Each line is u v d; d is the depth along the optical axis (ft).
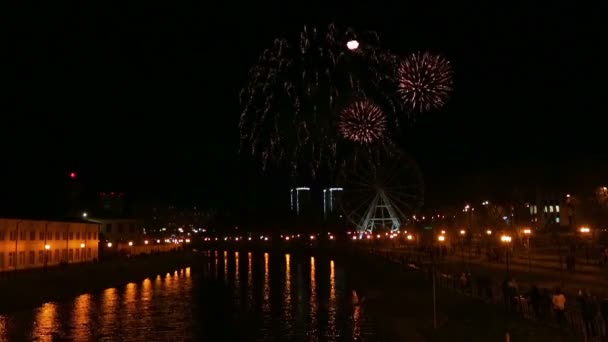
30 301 199.72
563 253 253.65
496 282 164.86
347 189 376.48
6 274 212.02
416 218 427.33
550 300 108.27
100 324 172.04
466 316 118.21
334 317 179.63
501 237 302.86
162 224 620.08
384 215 372.79
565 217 350.84
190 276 349.20
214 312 197.06
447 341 107.24
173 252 441.68
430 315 140.36
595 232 278.26
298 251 649.20
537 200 362.33
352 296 230.07
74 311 194.90
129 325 171.01
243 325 170.50
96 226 326.65
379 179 371.56
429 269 210.18
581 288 145.89
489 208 379.76
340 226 655.35
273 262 492.13
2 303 182.39
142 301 225.56
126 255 366.02
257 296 243.60
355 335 147.54
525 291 141.08
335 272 363.35
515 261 239.09
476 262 253.03
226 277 339.57
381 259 299.58
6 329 161.48
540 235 334.03
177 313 194.90
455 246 342.64
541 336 89.20
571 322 96.63
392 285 215.31
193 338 151.74
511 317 104.94
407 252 360.07
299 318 181.06
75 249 295.48
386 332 138.82
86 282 252.01
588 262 207.00
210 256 604.90
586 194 307.37
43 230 260.83
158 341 147.95
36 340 148.87
